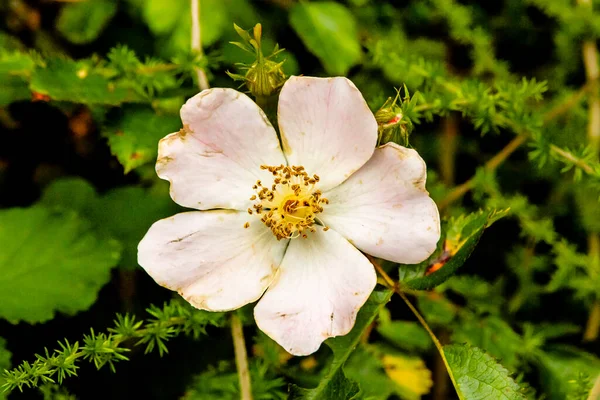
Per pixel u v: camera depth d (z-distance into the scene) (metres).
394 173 0.31
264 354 0.34
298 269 0.32
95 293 0.35
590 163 0.35
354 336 0.32
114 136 0.34
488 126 0.35
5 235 0.35
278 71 0.32
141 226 0.36
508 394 0.31
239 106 0.31
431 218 0.31
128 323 0.32
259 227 0.32
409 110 0.32
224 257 0.32
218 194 0.32
